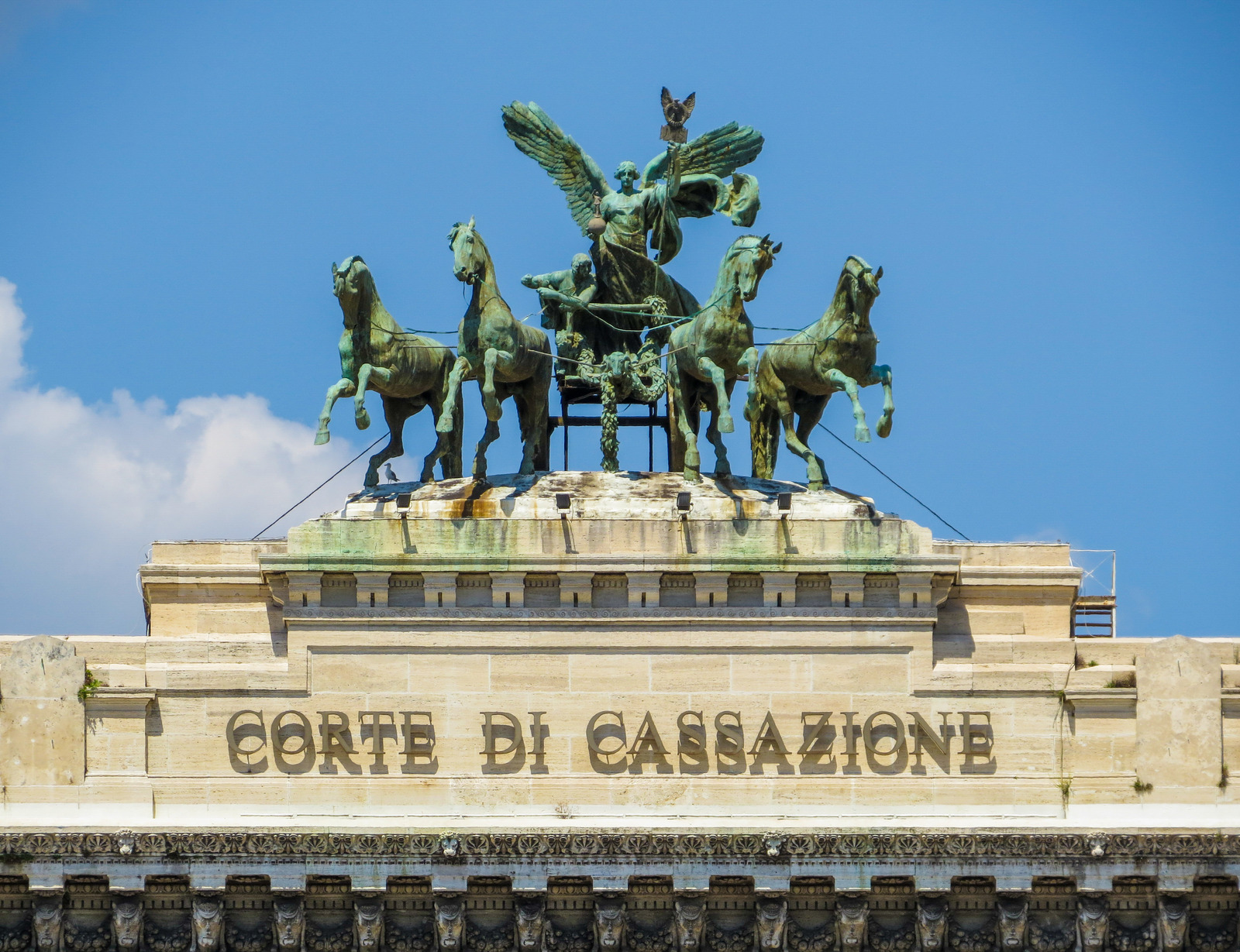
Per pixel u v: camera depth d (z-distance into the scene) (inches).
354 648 5083.7
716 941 4916.3
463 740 5054.1
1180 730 5068.9
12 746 5000.0
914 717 5083.7
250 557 5241.1
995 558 5280.5
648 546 5142.7
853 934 4894.2
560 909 4921.3
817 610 5118.1
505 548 5128.0
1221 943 4950.8
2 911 4901.6
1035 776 5068.9
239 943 4896.7
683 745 5054.1
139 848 4854.8
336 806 5017.2
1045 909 4936.0
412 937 4911.4
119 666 5068.9
